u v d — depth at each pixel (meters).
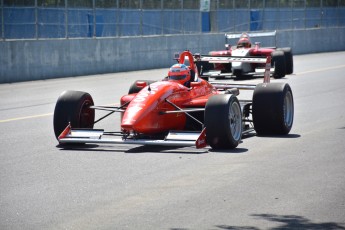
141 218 24.77
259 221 24.27
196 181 30.25
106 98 66.62
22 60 87.25
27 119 53.19
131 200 27.25
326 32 157.25
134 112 37.06
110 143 37.72
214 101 36.81
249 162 34.22
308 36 151.12
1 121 52.16
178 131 37.19
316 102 61.06
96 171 32.78
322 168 32.78
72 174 32.25
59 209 26.17
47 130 47.16
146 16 114.38
